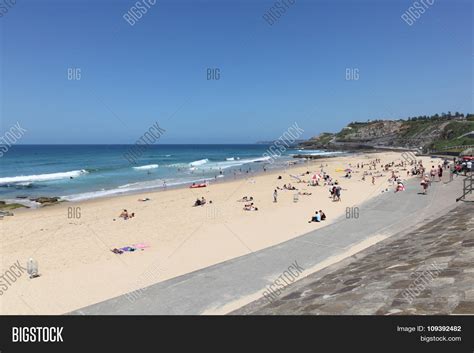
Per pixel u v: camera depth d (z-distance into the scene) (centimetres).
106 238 1689
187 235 1673
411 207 1728
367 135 15288
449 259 630
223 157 10525
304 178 4406
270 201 2703
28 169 6356
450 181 2686
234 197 2997
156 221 2069
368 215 1620
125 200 2973
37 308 905
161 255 1343
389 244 938
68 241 1653
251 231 1669
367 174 4516
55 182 4412
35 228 1942
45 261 1344
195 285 852
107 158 9388
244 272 934
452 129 10119
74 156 10319
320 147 16025
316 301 592
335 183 3412
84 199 3077
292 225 1750
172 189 3669
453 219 1041
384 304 504
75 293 999
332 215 1920
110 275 1141
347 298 564
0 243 1627
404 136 13062
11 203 2892
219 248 1399
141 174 5397
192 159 9369
